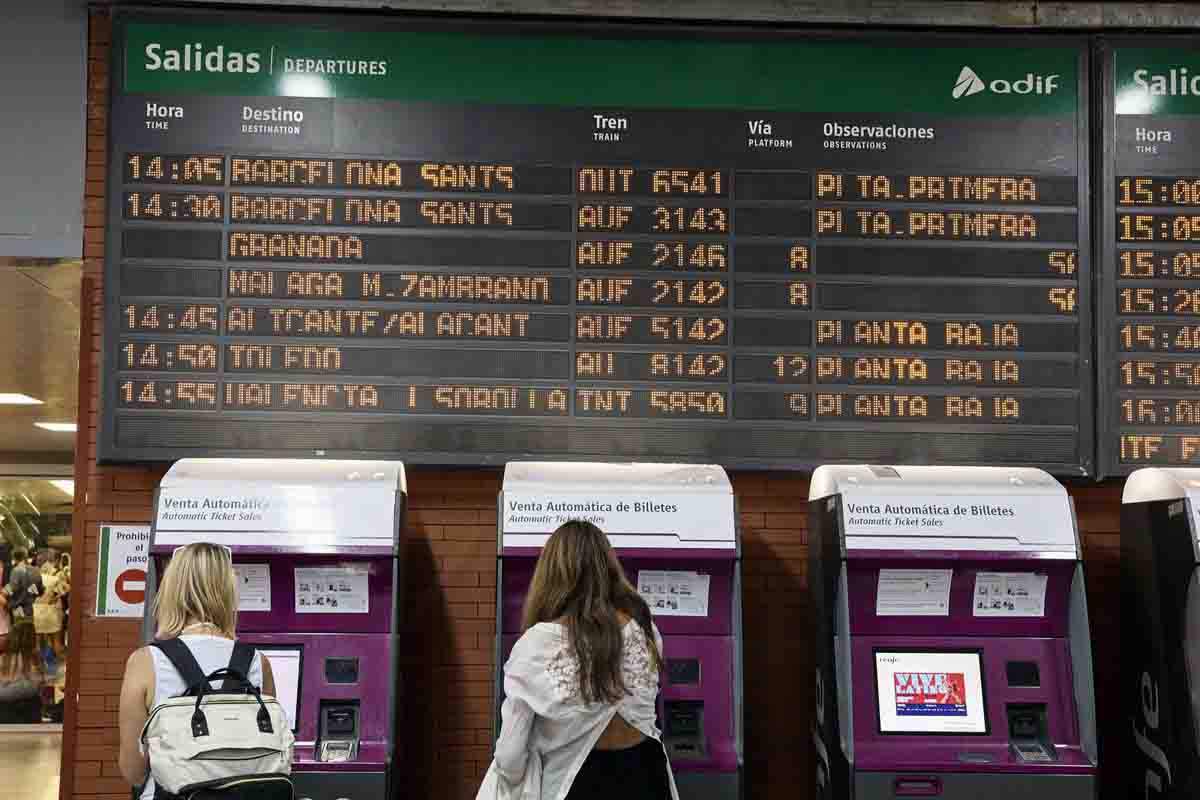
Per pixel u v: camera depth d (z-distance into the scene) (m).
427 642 4.52
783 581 4.62
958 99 4.68
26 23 4.63
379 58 4.55
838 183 4.61
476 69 4.57
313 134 4.52
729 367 4.52
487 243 4.51
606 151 4.57
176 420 4.39
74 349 7.53
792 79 4.65
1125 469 4.55
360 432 4.43
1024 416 4.56
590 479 4.06
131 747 2.85
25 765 8.73
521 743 2.81
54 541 12.16
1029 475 4.22
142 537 4.48
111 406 4.39
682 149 4.59
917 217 4.61
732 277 4.55
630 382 4.50
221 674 2.88
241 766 2.81
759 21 4.65
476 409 4.46
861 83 4.66
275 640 3.98
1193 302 4.62
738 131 4.61
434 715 4.50
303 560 3.93
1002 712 4.00
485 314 4.49
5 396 9.22
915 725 3.97
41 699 11.61
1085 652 3.99
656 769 2.92
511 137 4.56
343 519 3.92
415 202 4.51
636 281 4.53
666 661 3.99
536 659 2.85
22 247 4.57
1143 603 4.24
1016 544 3.98
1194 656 3.88
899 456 4.53
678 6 4.64
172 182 4.46
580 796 2.81
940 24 4.68
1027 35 4.71
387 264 4.48
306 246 4.47
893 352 4.55
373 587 3.99
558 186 4.55
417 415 4.45
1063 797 3.84
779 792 4.55
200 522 3.88
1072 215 4.65
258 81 4.52
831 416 4.53
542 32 4.60
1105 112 4.69
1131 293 4.62
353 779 3.75
